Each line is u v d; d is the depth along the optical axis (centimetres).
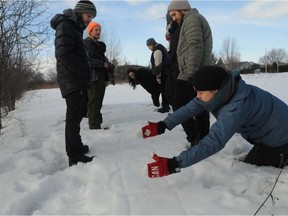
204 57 441
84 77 411
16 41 606
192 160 280
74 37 407
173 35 480
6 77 644
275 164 350
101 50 591
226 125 291
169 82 506
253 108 324
